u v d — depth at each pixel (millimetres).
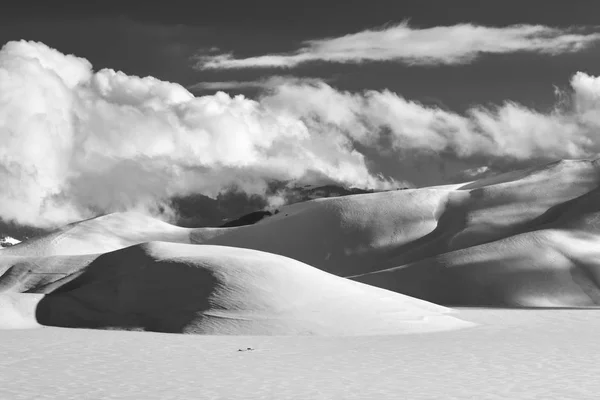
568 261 120000
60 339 48812
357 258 153250
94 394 28516
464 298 114562
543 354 41812
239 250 69938
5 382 31281
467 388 30109
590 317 77750
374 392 29250
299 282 61094
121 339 49031
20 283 75250
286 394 28750
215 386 30531
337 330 54438
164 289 59750
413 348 44719
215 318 54906
